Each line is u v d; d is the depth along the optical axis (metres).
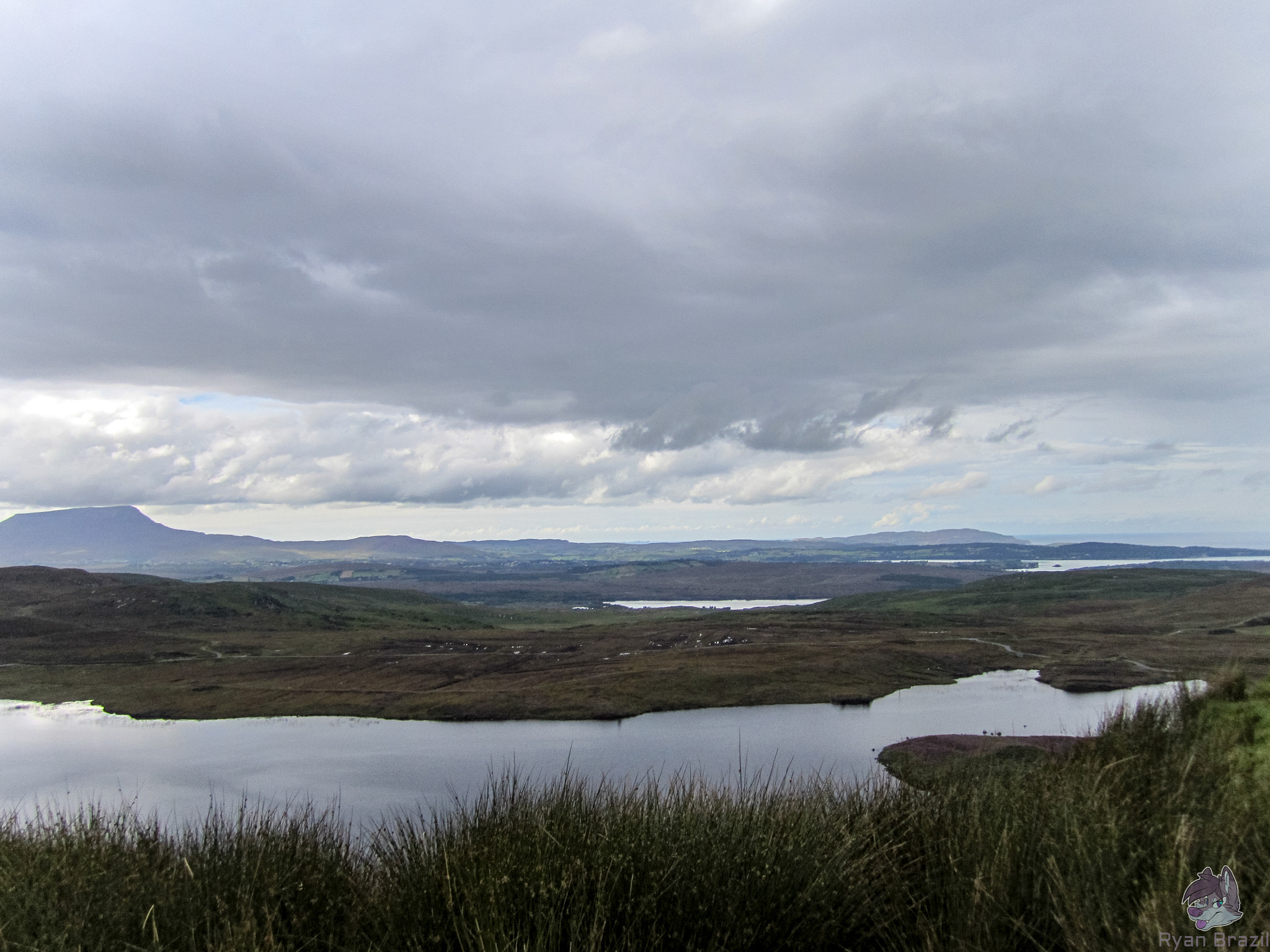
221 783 34.22
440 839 5.80
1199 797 6.04
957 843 5.54
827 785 7.07
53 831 7.08
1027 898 4.68
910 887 5.40
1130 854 4.86
